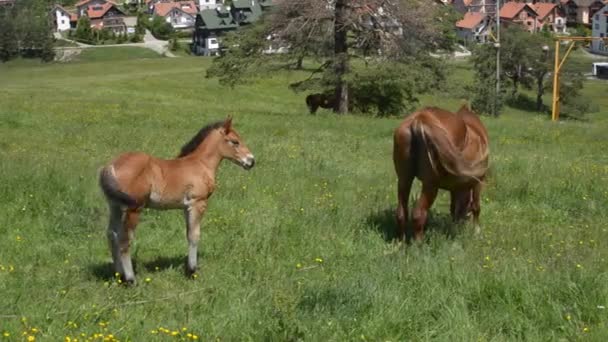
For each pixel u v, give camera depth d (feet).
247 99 171.32
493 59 234.99
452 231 38.55
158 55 387.34
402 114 139.85
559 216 44.98
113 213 30.45
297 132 83.20
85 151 63.10
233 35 131.23
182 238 37.88
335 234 38.58
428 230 38.40
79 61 358.02
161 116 94.53
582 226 42.24
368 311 27.32
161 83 180.86
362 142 75.46
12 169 48.67
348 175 55.26
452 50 138.72
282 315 27.14
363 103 137.90
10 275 31.58
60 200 42.88
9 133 73.15
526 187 49.24
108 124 84.12
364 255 35.65
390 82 125.80
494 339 25.67
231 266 33.65
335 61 124.88
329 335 25.68
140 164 30.22
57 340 24.88
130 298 29.55
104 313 27.43
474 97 167.12
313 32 125.29
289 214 41.83
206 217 40.98
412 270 31.24
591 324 26.76
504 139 83.66
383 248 37.01
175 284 31.40
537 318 27.09
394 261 33.27
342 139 78.33
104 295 29.71
